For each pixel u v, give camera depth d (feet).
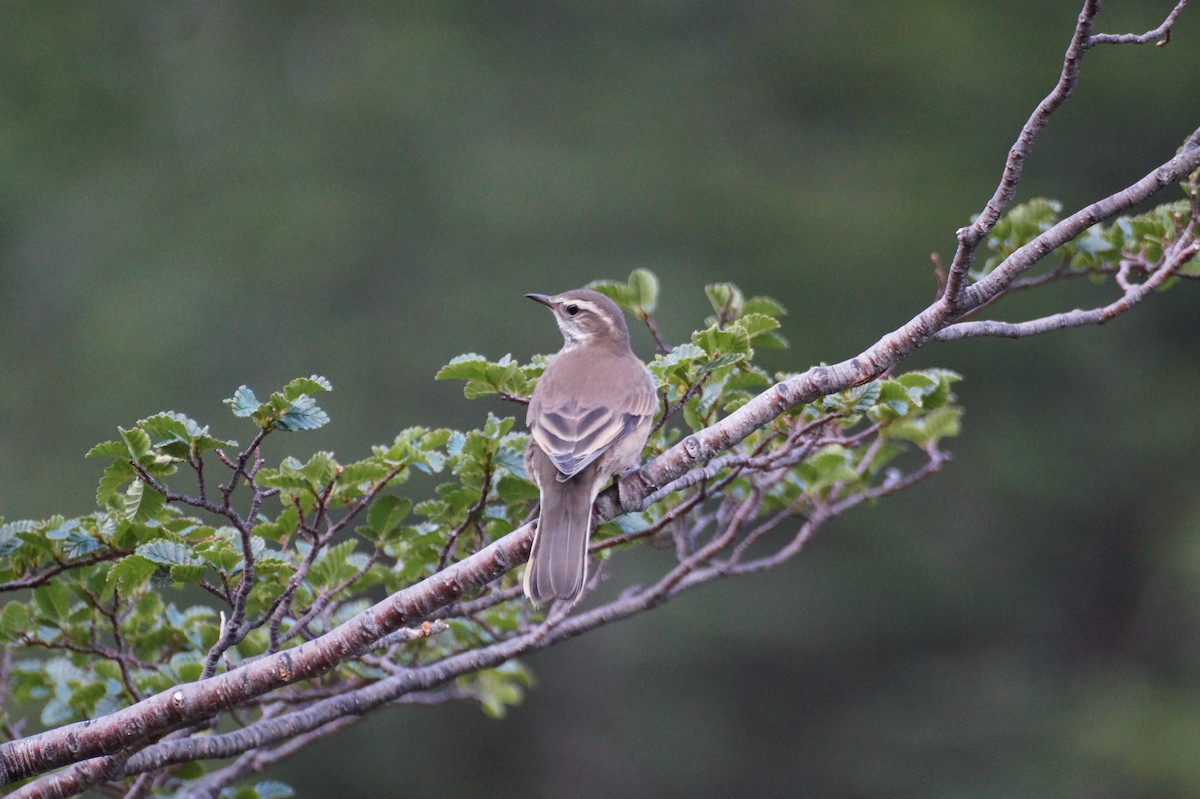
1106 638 69.15
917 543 65.82
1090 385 69.97
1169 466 69.05
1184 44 72.69
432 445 20.45
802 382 19.15
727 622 61.93
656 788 60.23
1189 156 18.37
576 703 60.54
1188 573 65.46
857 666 64.75
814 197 68.69
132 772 18.58
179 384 61.11
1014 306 69.72
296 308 63.77
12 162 68.59
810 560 63.98
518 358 63.05
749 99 74.23
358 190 67.51
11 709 25.17
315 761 54.08
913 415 24.25
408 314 64.18
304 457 58.70
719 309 23.39
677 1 77.15
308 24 74.59
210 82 71.72
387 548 21.90
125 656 19.95
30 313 65.00
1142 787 61.67
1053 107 17.06
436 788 56.03
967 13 75.51
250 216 65.98
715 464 20.48
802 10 76.95
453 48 72.49
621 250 66.49
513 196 67.10
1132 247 23.63
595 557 21.75
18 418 61.16
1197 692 65.46
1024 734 63.67
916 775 63.26
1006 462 67.92
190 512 43.06
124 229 66.90
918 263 67.21
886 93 74.69
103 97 71.56
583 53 74.95
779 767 62.80
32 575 19.98
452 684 25.73
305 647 17.48
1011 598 67.62
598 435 20.15
